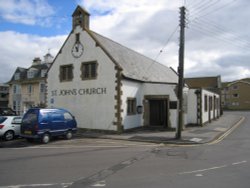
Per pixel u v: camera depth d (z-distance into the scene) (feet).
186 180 26.73
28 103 146.51
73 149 46.68
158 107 80.02
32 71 147.33
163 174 29.12
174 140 56.49
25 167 32.35
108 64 71.61
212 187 24.40
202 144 53.36
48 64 142.72
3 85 220.64
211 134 66.69
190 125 88.07
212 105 113.70
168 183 25.59
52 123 56.24
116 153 42.45
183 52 57.72
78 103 76.74
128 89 73.31
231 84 260.42
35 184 25.23
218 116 132.46
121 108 69.62
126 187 24.30
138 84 78.59
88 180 26.66
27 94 147.02
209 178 27.53
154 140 56.80
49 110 56.54
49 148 47.98
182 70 57.82
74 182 25.94
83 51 76.64
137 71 81.82
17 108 151.23
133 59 89.04
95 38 74.64
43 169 31.32
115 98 69.82
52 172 29.89
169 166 33.12
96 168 31.89
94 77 73.97
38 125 53.42
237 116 144.87
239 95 256.11
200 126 86.58
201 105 87.45
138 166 33.01
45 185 24.93
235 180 26.81
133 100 76.43
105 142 55.98
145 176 28.25
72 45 79.15
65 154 41.47
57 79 81.87
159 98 77.77
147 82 79.71
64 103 79.71
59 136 62.18
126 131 71.56
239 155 41.01
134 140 58.23
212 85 187.52
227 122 104.83
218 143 54.60
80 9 77.71
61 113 59.21
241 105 254.68
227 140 59.06
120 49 86.33
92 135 65.46
